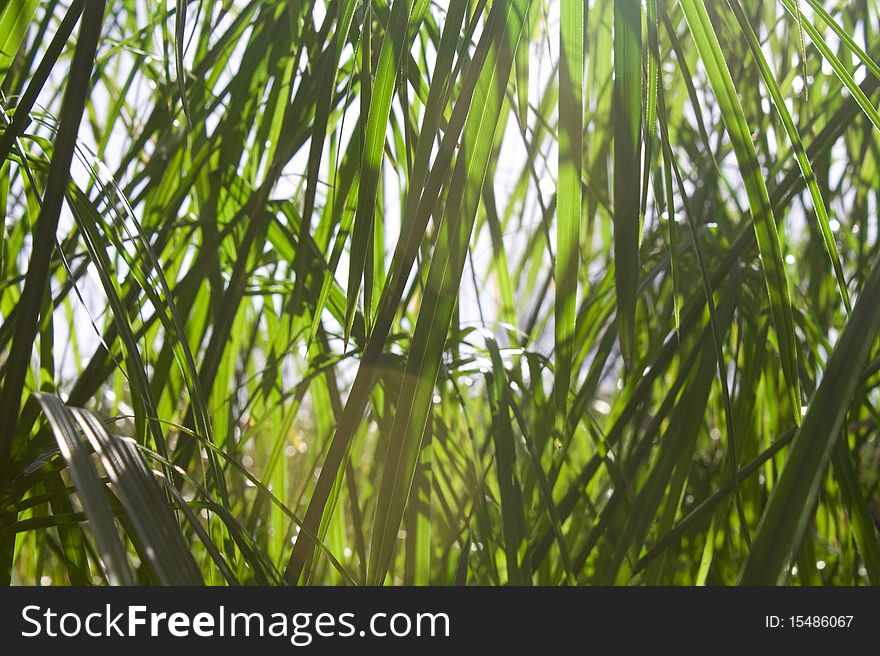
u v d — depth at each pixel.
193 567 0.26
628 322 0.34
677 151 0.79
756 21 0.58
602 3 0.50
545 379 0.70
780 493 0.31
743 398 0.57
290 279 0.63
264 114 0.52
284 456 0.61
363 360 0.36
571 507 0.54
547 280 0.71
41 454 0.35
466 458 0.56
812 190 0.36
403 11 0.35
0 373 0.43
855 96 0.34
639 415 0.59
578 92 0.34
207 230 0.54
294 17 0.44
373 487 0.67
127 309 0.49
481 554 0.54
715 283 0.51
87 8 0.33
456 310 0.53
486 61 0.34
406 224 0.35
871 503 0.67
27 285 0.32
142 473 0.27
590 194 0.59
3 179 0.46
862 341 0.33
